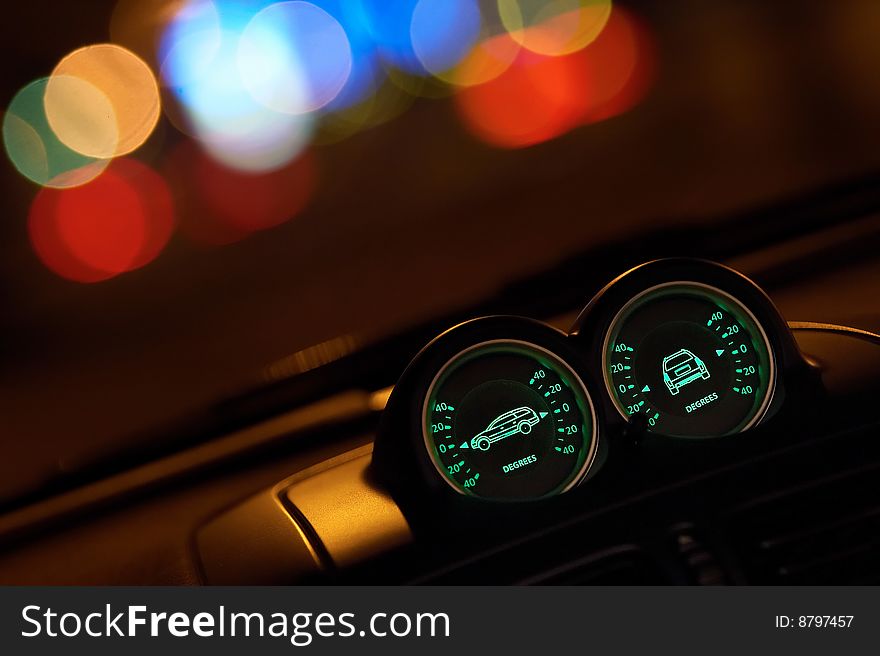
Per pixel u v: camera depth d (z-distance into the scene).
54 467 2.79
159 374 7.38
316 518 1.95
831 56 12.74
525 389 1.94
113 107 20.84
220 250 12.98
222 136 21.34
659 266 2.04
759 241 3.38
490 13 25.78
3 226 16.30
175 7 23.14
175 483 2.58
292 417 2.82
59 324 11.34
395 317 6.65
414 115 18.94
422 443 1.89
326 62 25.59
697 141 10.34
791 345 2.04
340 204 13.70
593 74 18.19
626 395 1.99
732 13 18.30
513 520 1.78
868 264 2.93
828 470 1.78
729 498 1.74
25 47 20.55
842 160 7.50
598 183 9.27
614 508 1.76
